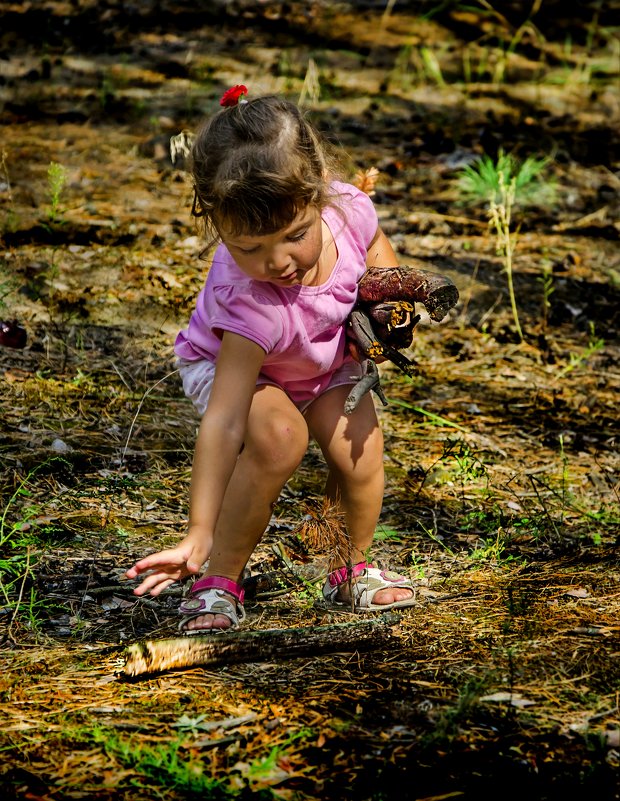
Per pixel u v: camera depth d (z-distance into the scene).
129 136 9.58
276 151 2.98
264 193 2.93
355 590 3.63
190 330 3.59
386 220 8.41
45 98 10.37
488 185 9.02
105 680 3.10
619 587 3.75
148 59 11.80
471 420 5.68
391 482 4.86
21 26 12.53
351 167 9.19
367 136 10.29
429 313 3.48
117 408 5.29
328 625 3.34
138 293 6.64
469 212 8.84
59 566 3.83
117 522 4.21
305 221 3.03
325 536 3.60
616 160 10.28
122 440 4.96
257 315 3.25
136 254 7.16
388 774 2.64
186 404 5.46
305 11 14.03
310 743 2.77
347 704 2.97
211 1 14.11
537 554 4.16
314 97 10.74
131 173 8.74
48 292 6.50
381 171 9.48
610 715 2.90
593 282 7.74
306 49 12.61
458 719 2.88
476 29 13.78
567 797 2.56
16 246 7.07
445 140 10.27
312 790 2.57
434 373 6.34
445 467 5.05
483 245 8.19
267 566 3.95
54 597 3.62
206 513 3.04
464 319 7.07
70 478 4.54
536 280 7.68
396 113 11.02
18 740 2.76
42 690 3.03
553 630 3.40
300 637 3.27
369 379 3.41
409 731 2.83
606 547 4.21
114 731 2.80
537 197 9.24
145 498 4.44
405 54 12.41
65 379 5.53
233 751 2.73
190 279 6.90
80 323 6.20
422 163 9.74
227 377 3.23
